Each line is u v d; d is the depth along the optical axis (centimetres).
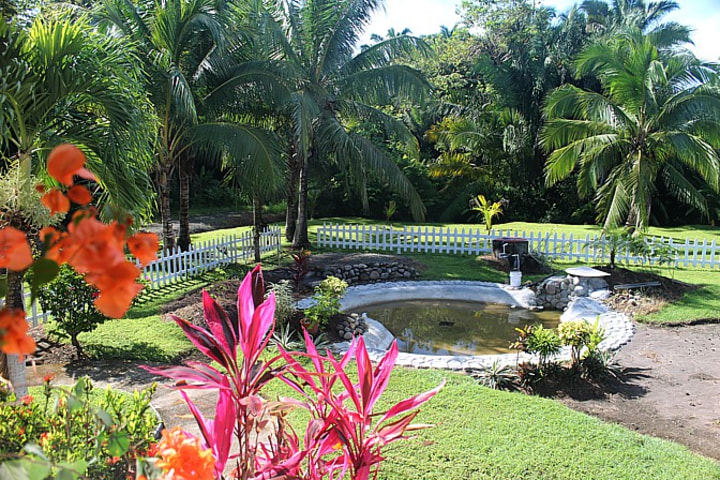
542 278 1192
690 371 679
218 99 1162
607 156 1598
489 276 1234
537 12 2448
